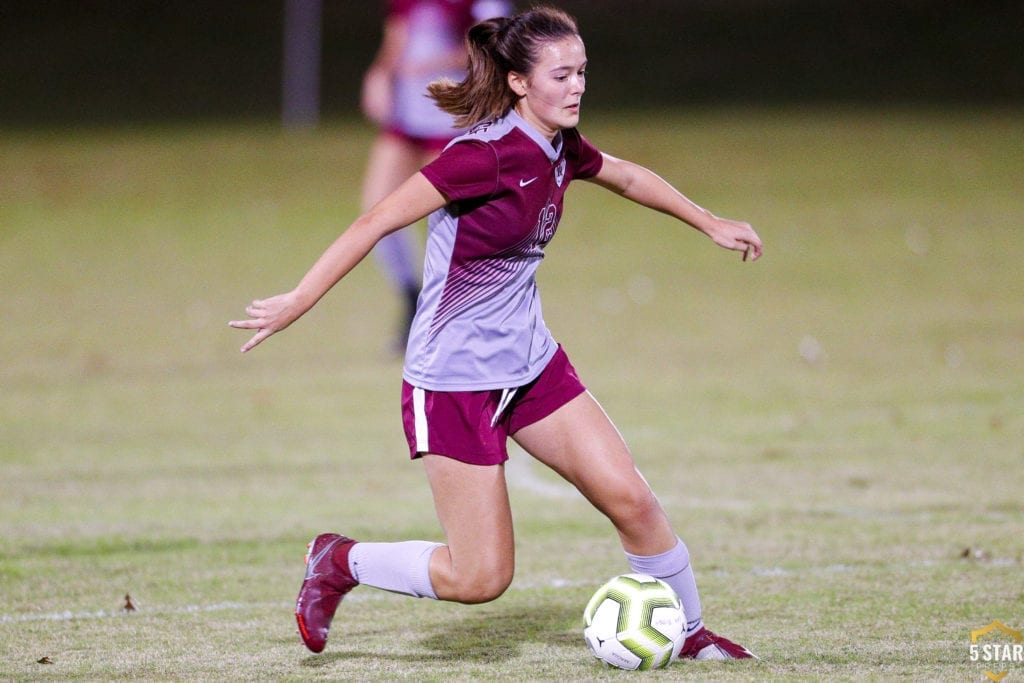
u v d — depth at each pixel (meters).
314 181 77.00
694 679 15.61
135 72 118.38
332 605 16.39
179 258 58.12
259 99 108.31
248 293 50.91
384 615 19.25
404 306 42.09
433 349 15.47
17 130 97.62
